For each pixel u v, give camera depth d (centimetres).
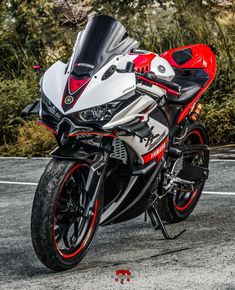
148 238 638
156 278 517
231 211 714
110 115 545
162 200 664
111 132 546
